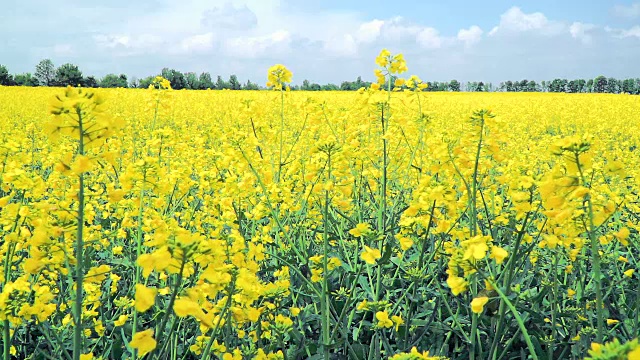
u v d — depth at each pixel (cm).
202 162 480
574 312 258
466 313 278
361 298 294
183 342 255
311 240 373
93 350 259
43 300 172
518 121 1505
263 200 303
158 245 129
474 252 152
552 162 569
